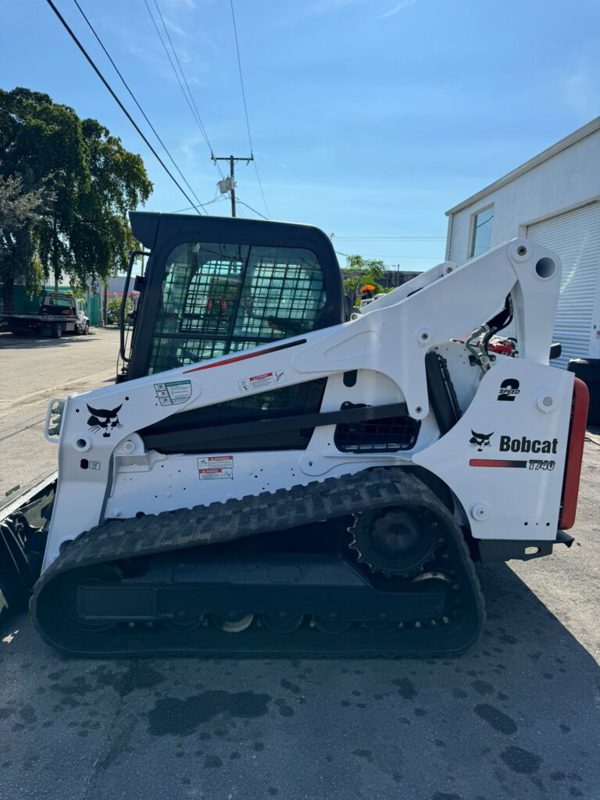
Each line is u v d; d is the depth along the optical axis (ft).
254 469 10.53
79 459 10.22
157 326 10.55
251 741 8.27
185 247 10.41
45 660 10.05
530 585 13.35
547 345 10.49
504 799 7.40
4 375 45.98
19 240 81.76
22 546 11.71
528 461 10.37
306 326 10.64
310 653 10.01
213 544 10.16
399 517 9.95
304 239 10.50
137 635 10.23
